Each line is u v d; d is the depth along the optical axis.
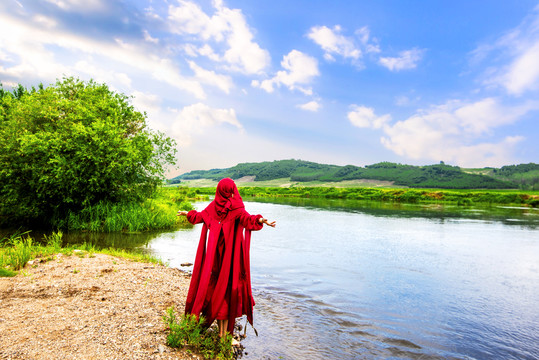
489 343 5.25
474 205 46.78
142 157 17.84
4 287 6.12
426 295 7.68
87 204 16.56
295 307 6.63
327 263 10.81
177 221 19.58
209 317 4.59
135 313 5.27
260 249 13.01
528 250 13.63
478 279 9.21
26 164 15.27
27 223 16.72
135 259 9.37
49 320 4.75
